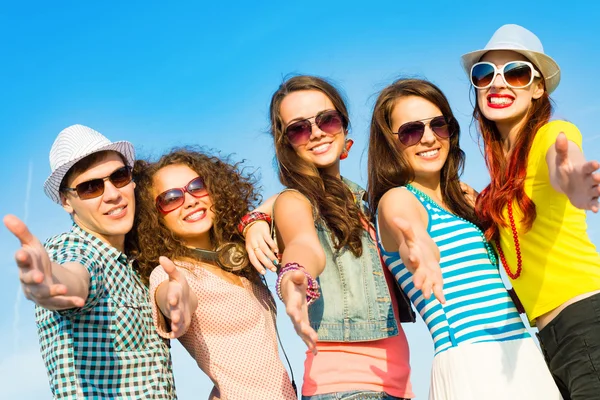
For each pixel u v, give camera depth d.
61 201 4.27
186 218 4.42
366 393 3.75
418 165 4.15
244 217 4.28
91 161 4.15
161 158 4.53
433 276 2.84
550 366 3.79
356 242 4.02
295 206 3.88
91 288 3.78
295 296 2.88
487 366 3.56
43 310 4.00
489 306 3.74
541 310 3.75
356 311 3.92
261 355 4.12
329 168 4.41
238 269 4.36
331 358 3.88
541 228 3.73
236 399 4.02
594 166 2.75
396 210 3.65
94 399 3.81
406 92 4.18
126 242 4.49
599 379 3.52
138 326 4.05
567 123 3.76
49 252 4.01
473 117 4.28
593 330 3.57
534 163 3.76
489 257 3.98
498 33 4.20
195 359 4.23
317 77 4.43
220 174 4.61
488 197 3.96
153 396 3.96
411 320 4.22
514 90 4.02
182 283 3.45
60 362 3.84
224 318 4.11
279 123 4.40
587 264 3.68
